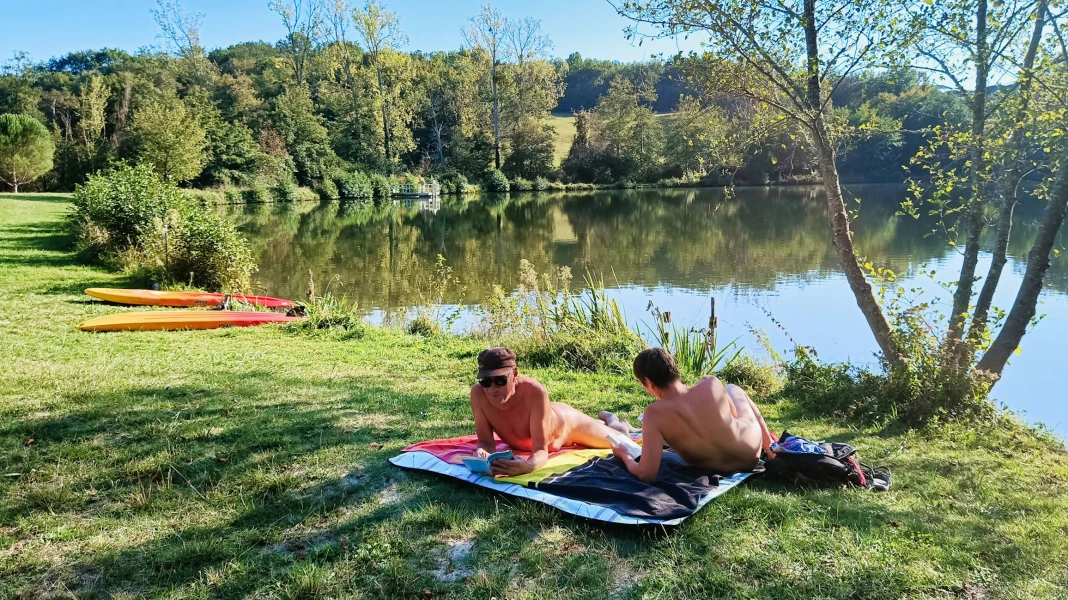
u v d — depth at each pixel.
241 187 53.06
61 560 3.03
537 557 3.12
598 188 67.62
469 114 71.00
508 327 10.19
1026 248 20.80
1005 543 3.40
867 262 7.75
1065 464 5.04
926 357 6.49
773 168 59.41
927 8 7.11
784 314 13.80
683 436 3.91
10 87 66.00
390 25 65.00
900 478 4.48
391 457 4.32
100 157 47.47
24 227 22.12
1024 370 9.67
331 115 73.44
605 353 8.54
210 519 3.45
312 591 2.83
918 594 2.88
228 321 10.57
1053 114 7.10
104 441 4.53
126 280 13.84
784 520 3.54
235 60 89.94
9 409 5.16
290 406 5.69
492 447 4.30
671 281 17.91
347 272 19.42
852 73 7.68
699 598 2.83
